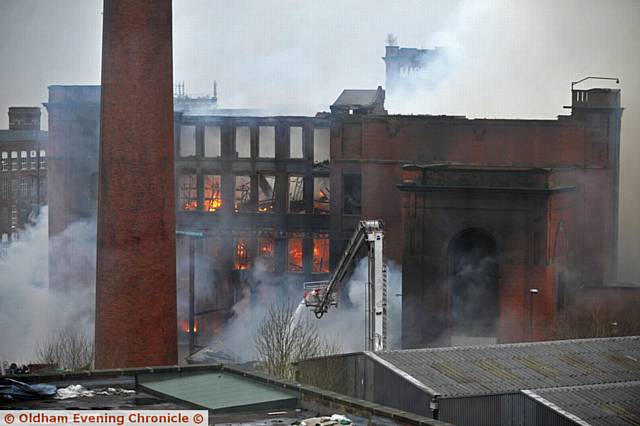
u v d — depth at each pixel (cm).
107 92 4941
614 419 3428
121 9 4903
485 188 6550
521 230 6550
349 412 2627
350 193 8294
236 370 3042
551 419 3475
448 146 7850
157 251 4972
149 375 3030
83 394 2875
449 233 6625
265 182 8594
